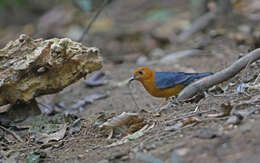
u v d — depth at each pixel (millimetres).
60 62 9398
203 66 15062
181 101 9844
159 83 10594
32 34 25078
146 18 27125
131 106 12219
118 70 17297
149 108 11273
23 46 9594
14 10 30188
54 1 31031
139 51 21266
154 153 6629
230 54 15578
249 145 6125
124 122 8594
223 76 9688
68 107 13453
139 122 8609
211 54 16469
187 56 17141
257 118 6973
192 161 6062
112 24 26375
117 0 33219
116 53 21406
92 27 25359
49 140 8922
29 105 10391
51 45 9445
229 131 6746
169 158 6316
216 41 17906
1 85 9258
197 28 19938
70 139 8844
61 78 9836
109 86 15133
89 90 15055
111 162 6758
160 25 24750
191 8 21266
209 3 20344
